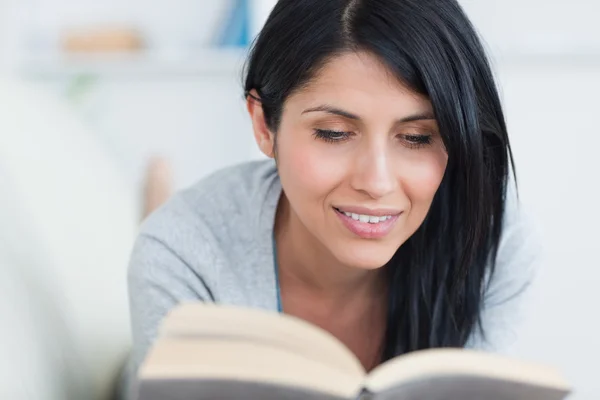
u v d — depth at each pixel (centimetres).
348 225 83
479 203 89
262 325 60
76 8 223
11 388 76
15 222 98
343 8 76
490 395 61
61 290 102
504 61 192
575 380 187
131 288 99
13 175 105
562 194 197
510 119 195
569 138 194
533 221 108
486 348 108
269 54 83
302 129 80
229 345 57
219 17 217
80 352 101
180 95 218
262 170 105
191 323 59
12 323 84
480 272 99
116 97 220
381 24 74
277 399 56
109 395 112
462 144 81
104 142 205
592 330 195
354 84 75
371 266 85
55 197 114
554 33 193
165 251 98
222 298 99
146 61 212
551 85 192
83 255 115
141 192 179
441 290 101
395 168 81
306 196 83
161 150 221
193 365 54
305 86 78
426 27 76
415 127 79
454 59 78
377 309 108
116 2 222
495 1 194
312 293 105
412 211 84
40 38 225
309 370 56
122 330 122
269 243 100
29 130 120
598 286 196
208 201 102
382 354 108
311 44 76
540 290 198
